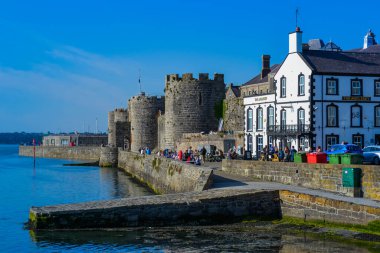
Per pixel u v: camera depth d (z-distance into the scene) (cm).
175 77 7650
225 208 3058
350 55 5391
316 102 4956
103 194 5288
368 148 4216
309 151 4419
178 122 7631
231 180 3900
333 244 2488
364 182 2959
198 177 3697
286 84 5259
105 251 2489
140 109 9162
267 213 3116
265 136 5638
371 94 5097
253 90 7269
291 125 5138
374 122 5091
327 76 4984
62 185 6341
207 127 7625
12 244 2653
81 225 2908
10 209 4181
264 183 3691
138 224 2956
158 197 3216
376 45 6681
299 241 2572
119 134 10300
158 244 2591
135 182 6662
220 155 5894
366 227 2558
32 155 15538
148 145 9138
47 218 2880
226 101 7200
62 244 2625
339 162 3369
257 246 2506
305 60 5044
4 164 11262
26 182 6806
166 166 5025
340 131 4994
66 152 13725
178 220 2997
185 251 2445
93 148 12769
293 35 5175
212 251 2434
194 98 7569
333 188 3186
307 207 2920
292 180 3588
